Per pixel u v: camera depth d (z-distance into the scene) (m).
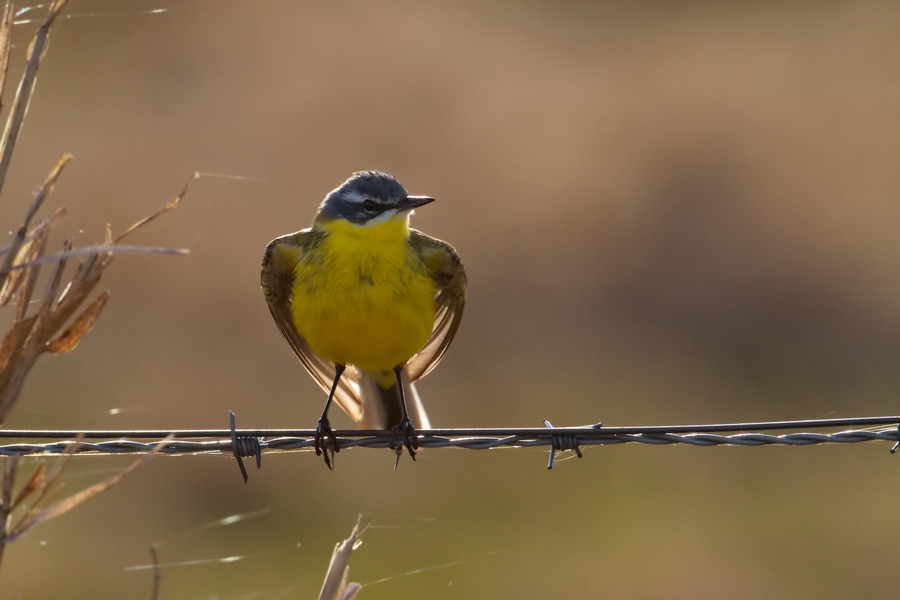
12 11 4.64
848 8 27.69
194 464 13.05
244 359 15.31
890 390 15.89
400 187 7.42
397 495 13.30
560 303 17.55
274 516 12.91
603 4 28.09
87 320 4.67
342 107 20.53
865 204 19.09
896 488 13.52
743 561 12.62
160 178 17.73
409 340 7.44
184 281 16.33
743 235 18.70
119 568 11.76
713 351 16.75
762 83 23.14
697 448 14.07
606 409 15.27
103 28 21.55
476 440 6.65
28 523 4.15
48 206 16.39
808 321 17.19
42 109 19.16
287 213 17.92
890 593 12.18
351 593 5.10
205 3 22.09
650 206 19.08
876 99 22.39
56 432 6.12
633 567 12.23
